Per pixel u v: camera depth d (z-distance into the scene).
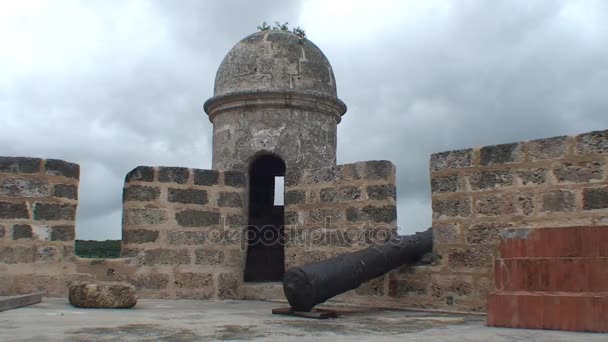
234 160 11.49
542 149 7.73
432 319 7.20
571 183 7.46
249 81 11.59
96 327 5.83
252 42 11.95
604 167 7.23
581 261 6.11
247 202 11.36
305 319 7.09
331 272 7.59
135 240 10.21
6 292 8.99
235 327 6.07
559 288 6.18
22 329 5.55
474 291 8.15
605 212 7.16
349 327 6.24
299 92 11.42
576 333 5.70
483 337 5.39
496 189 8.08
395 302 8.95
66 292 9.45
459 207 8.39
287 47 11.86
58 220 9.49
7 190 9.18
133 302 8.19
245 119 11.55
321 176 10.35
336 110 12.09
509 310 6.22
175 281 10.34
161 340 5.04
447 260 8.45
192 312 7.80
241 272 10.91
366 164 9.82
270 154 11.42
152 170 10.45
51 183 9.46
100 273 9.84
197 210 10.66
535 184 7.75
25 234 9.21
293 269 7.48
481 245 8.15
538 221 7.67
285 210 10.76
